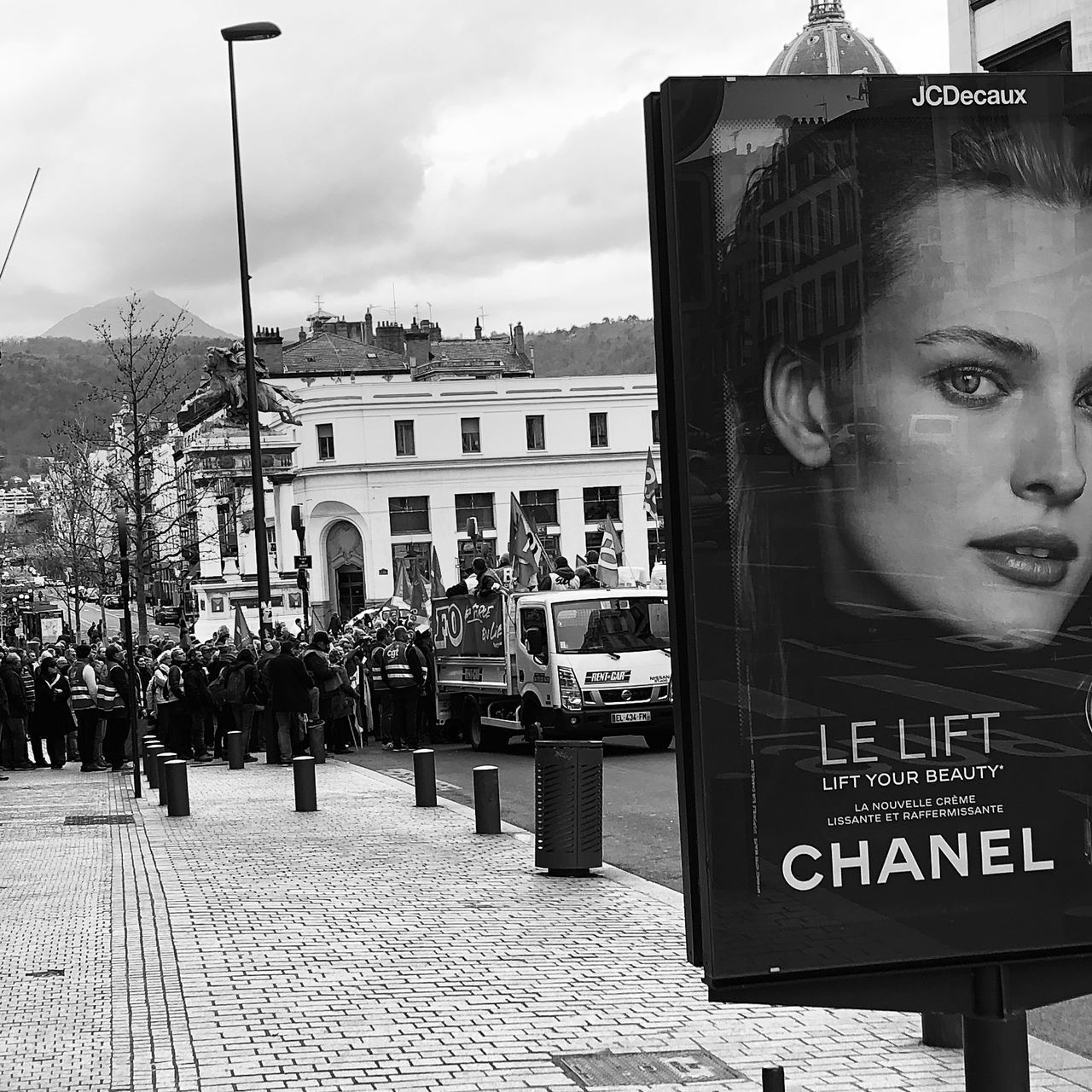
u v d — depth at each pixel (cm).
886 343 508
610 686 2366
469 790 2088
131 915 1186
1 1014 875
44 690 2783
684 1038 777
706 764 504
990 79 511
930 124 508
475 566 2677
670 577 513
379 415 8988
